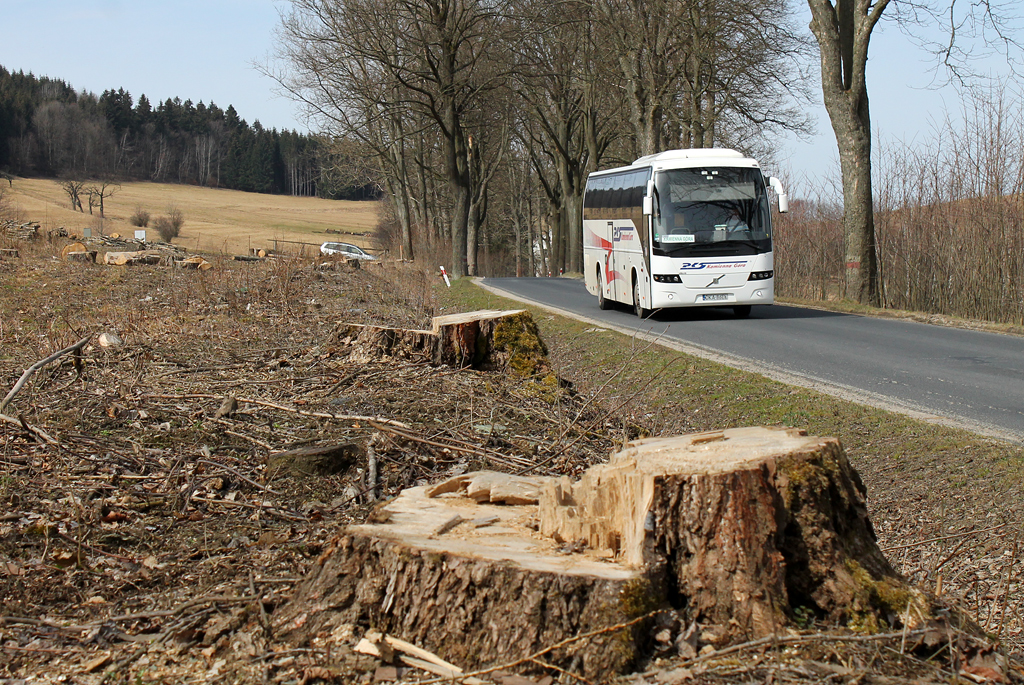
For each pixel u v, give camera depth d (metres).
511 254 73.38
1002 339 14.10
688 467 3.45
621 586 3.27
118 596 4.32
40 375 8.46
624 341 14.25
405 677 3.28
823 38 20.09
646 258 17.95
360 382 8.68
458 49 36.41
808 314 18.91
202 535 5.16
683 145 34.12
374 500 5.80
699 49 28.02
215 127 161.38
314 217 116.69
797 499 3.46
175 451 6.52
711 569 3.37
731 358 12.51
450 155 39.28
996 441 7.60
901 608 3.41
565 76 37.25
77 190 94.94
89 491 5.63
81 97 150.25
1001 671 3.28
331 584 3.75
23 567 4.55
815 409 9.26
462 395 8.27
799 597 3.48
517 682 3.17
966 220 18.27
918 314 17.84
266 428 7.16
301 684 3.26
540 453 6.96
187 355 10.24
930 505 6.53
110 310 13.94
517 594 3.37
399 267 26.55
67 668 3.56
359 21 32.88
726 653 3.19
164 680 3.40
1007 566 5.34
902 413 8.83
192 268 22.83
